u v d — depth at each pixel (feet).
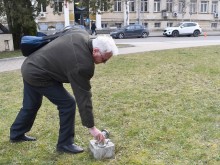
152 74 30.55
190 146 14.29
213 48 54.85
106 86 26.00
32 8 66.85
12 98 23.52
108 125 17.12
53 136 15.89
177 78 28.35
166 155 13.58
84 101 11.94
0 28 67.82
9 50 63.77
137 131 16.03
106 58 11.68
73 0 71.41
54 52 12.57
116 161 13.23
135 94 22.93
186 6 156.76
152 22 152.56
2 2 63.10
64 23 135.23
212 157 13.29
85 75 11.68
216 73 30.40
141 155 13.61
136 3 148.66
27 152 14.34
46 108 20.10
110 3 70.90
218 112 18.61
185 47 58.44
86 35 12.37
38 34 14.10
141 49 56.59
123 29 105.81
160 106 19.94
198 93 22.81
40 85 13.03
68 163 13.25
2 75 34.37
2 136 16.03
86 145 14.84
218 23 165.07
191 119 17.51
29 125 15.05
